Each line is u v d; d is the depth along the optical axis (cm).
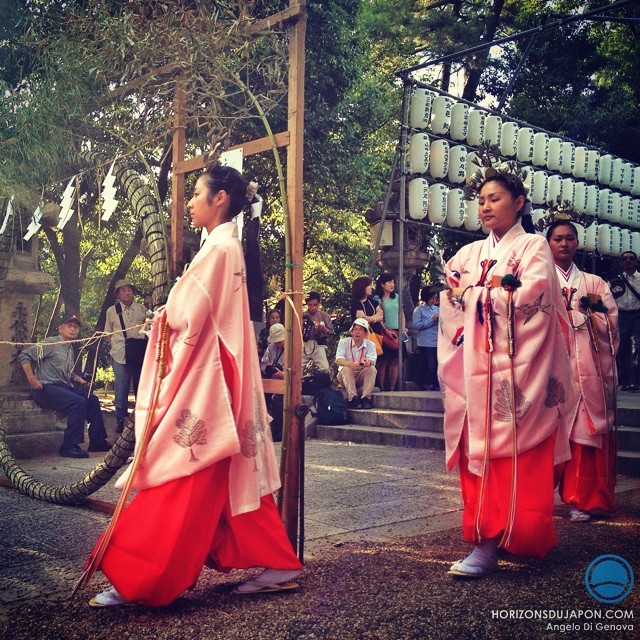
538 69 1764
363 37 1548
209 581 349
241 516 319
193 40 441
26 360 776
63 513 493
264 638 278
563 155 1294
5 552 394
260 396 335
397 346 1032
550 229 511
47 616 301
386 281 1055
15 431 769
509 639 276
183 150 494
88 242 1484
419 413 859
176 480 305
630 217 1454
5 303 818
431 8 1748
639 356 1023
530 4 1781
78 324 816
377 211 1138
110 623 294
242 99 554
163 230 505
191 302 315
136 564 299
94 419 809
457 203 1098
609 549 396
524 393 355
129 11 488
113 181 508
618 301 1028
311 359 936
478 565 347
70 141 596
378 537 423
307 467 664
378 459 714
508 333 358
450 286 385
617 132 1673
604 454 471
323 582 341
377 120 1533
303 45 400
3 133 631
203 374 313
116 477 626
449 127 1088
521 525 345
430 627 287
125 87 529
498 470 356
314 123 1281
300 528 368
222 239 328
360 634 281
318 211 1526
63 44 546
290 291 383
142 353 793
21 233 750
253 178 1215
